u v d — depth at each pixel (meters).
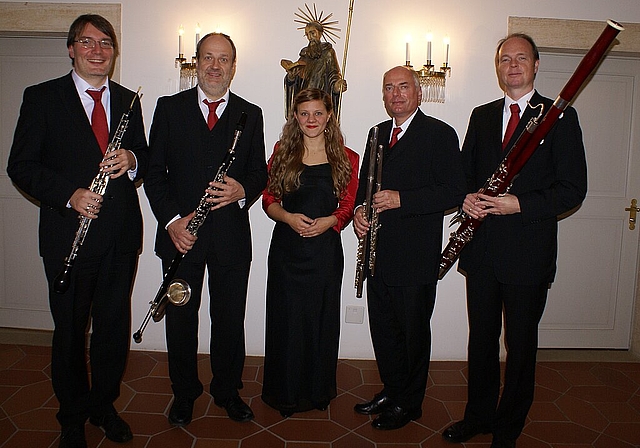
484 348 2.30
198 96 2.42
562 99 1.95
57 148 2.09
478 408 2.36
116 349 2.28
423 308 2.38
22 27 3.15
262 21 3.15
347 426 2.49
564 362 3.38
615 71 3.46
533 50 2.19
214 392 2.57
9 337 3.48
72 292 2.12
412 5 3.16
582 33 3.19
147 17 3.14
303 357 2.49
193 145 2.36
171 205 2.34
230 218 2.40
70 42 2.10
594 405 2.77
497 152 2.23
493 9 3.17
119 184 2.19
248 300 3.33
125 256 2.25
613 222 3.57
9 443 2.25
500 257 2.18
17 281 3.61
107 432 2.32
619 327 3.62
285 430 2.44
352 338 3.35
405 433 2.44
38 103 2.08
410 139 2.35
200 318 3.31
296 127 2.48
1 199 3.56
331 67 3.11
